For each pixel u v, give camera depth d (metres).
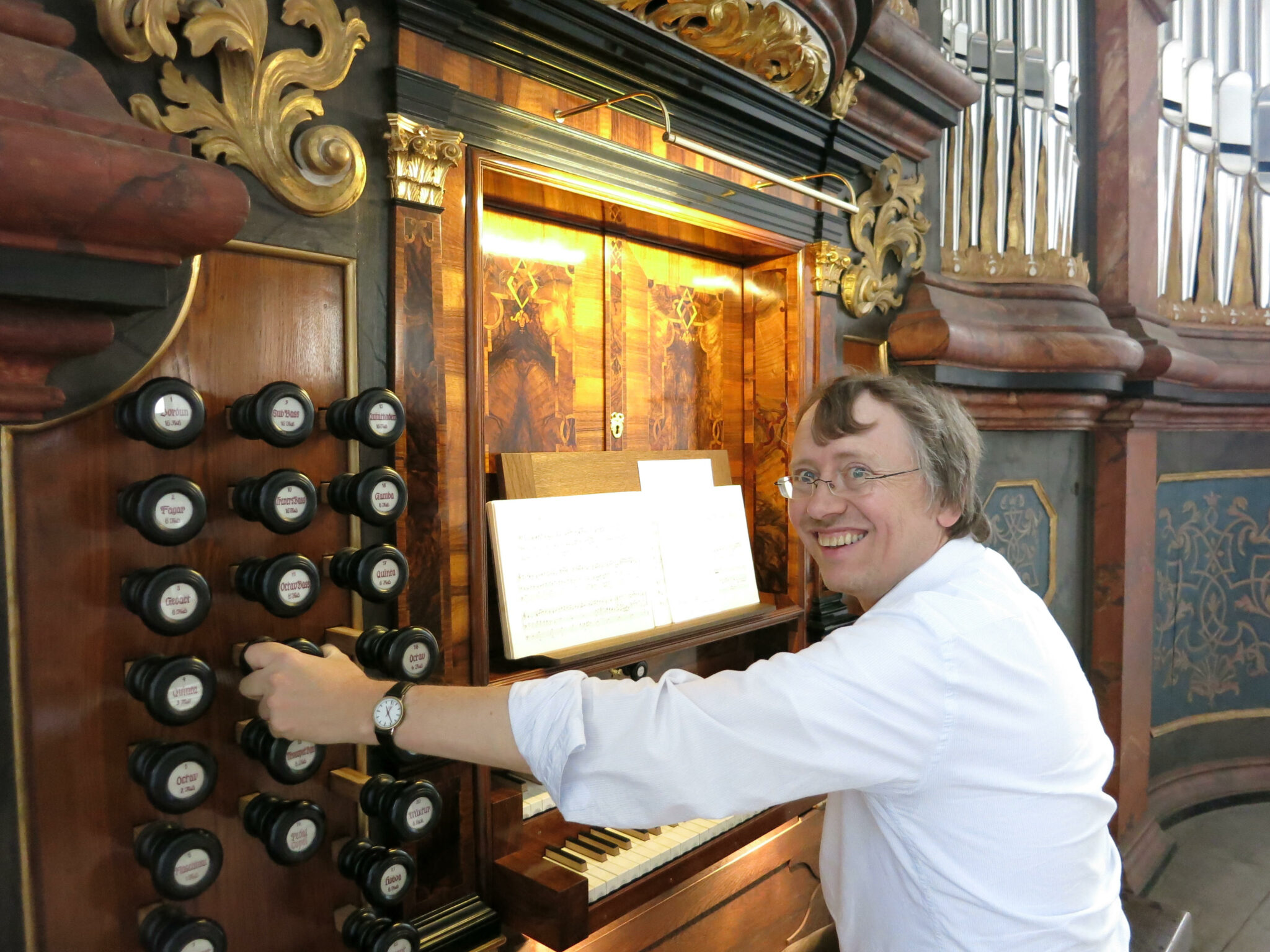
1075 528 2.87
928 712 0.79
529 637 1.41
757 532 2.04
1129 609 2.85
